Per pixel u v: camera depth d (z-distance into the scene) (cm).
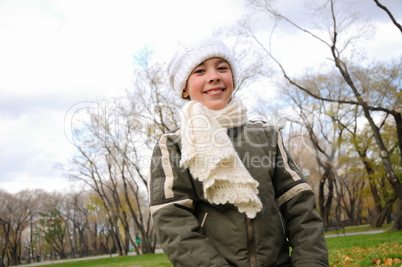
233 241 170
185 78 202
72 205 5612
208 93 198
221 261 157
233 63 207
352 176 3994
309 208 181
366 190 3231
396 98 2109
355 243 1040
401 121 1744
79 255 6028
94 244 6638
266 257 169
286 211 186
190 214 170
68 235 6981
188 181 176
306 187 186
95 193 4297
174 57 207
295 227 180
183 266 160
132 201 4338
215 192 168
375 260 605
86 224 5894
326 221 3434
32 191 4903
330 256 739
